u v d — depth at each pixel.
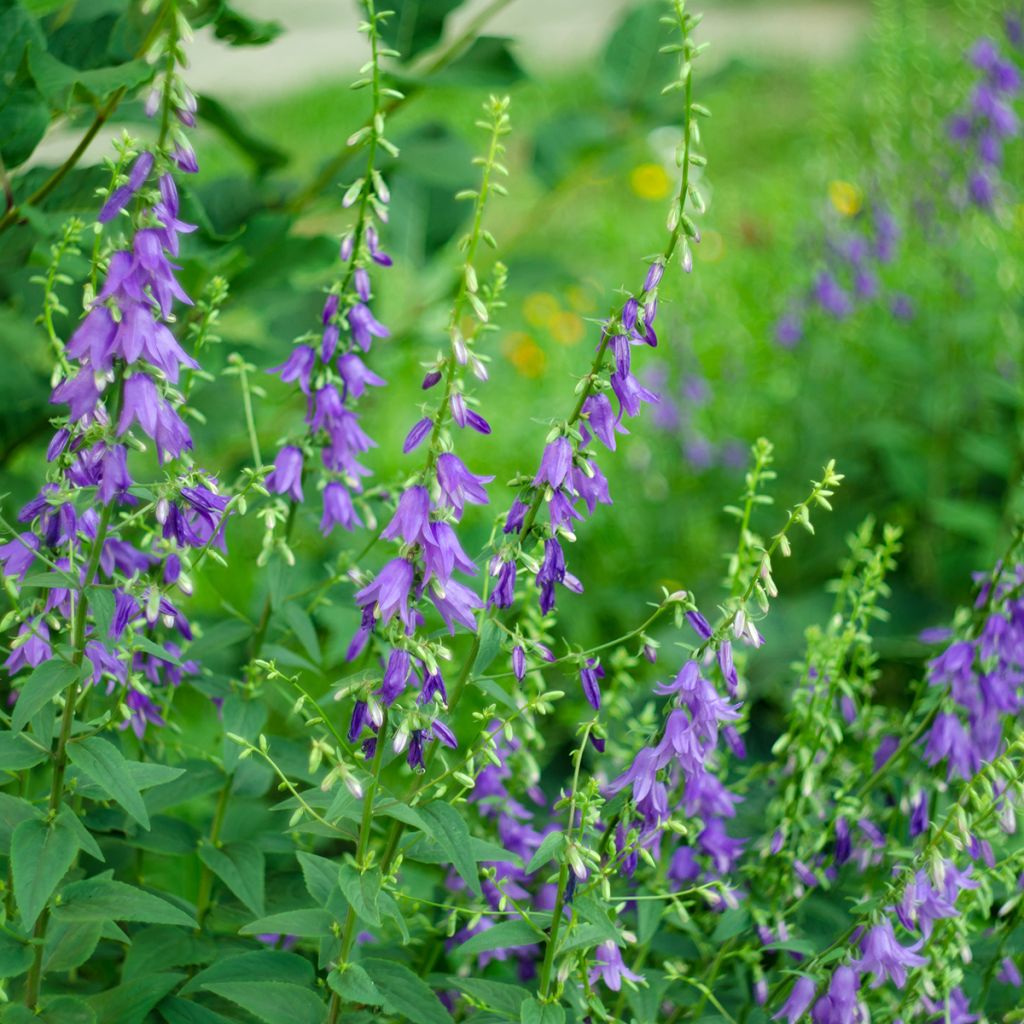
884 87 7.36
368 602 2.59
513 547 2.72
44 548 2.85
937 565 6.77
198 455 5.24
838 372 7.47
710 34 21.89
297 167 14.34
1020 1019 3.36
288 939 3.52
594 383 2.70
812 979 2.96
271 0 24.88
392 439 8.10
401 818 2.64
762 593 2.77
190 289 4.46
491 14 5.02
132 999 2.97
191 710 5.18
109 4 4.13
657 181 11.85
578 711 5.89
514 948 3.63
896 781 3.79
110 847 3.60
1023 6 6.83
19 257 4.16
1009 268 6.74
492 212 12.84
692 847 3.53
